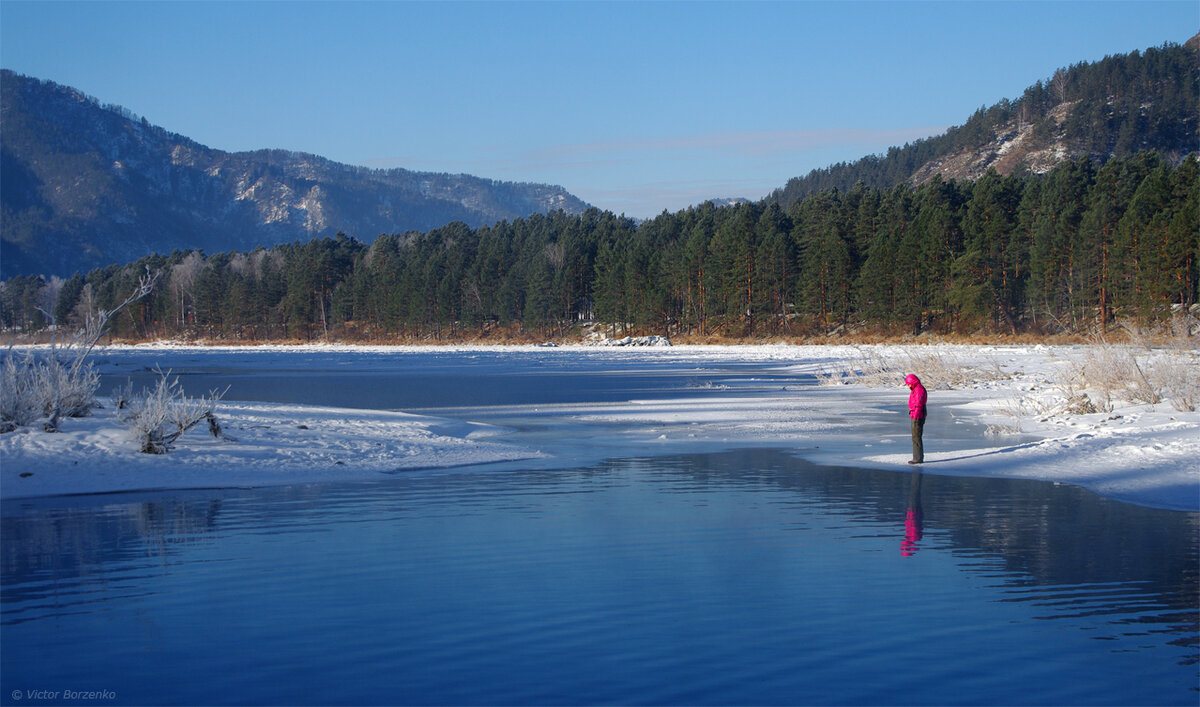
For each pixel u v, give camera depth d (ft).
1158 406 75.56
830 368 149.28
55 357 60.70
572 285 410.31
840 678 20.02
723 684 19.66
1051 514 38.01
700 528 35.45
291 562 30.14
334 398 108.99
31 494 43.27
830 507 39.75
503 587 27.07
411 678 20.04
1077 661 21.03
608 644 22.11
